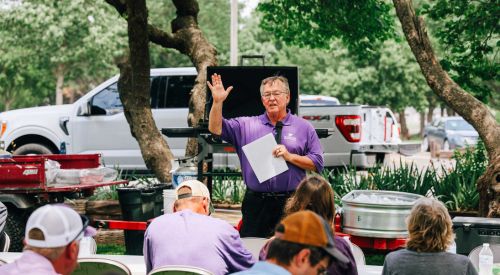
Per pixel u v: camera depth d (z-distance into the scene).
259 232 6.90
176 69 15.70
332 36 15.26
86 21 42.91
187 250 5.20
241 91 9.88
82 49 43.41
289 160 6.69
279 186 6.76
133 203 9.51
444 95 10.26
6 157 10.34
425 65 10.45
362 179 12.57
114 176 10.38
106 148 15.70
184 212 5.41
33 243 3.50
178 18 12.96
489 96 12.66
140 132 11.93
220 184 12.71
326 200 4.97
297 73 9.64
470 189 11.69
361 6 14.31
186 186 5.64
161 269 4.75
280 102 6.79
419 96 49.16
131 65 11.89
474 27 12.48
